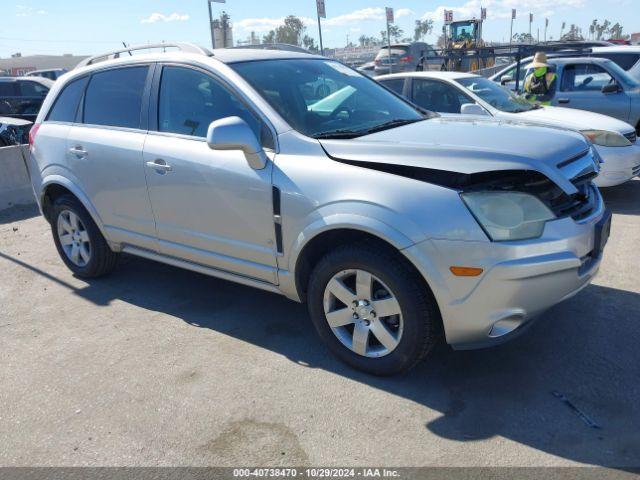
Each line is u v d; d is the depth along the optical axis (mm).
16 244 6152
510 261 2732
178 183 3791
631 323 3725
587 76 8867
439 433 2754
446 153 2916
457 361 3371
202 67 3801
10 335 3980
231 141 3180
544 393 3025
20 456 2738
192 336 3850
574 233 2891
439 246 2775
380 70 22188
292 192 3219
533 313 2891
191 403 3086
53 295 4672
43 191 4855
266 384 3234
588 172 3240
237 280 3795
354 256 3055
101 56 4758
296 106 3613
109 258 4809
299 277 3402
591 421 2785
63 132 4625
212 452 2703
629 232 5637
